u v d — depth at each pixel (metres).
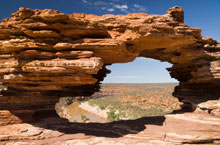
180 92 22.39
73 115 58.34
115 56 15.35
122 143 12.93
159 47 18.11
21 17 12.65
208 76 17.53
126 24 15.01
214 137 14.02
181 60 19.69
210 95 19.14
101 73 20.69
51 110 16.97
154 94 79.56
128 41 15.02
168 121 17.12
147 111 50.03
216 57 18.03
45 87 14.27
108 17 15.40
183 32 15.52
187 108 20.70
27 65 12.66
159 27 14.84
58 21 12.71
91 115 58.66
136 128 15.73
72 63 12.20
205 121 15.77
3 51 13.79
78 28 13.16
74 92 18.28
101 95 115.44
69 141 13.02
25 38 12.83
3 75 13.95
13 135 12.89
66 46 12.94
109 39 13.24
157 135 14.32
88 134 14.39
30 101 15.29
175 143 13.35
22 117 14.55
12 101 14.65
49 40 13.27
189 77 20.69
